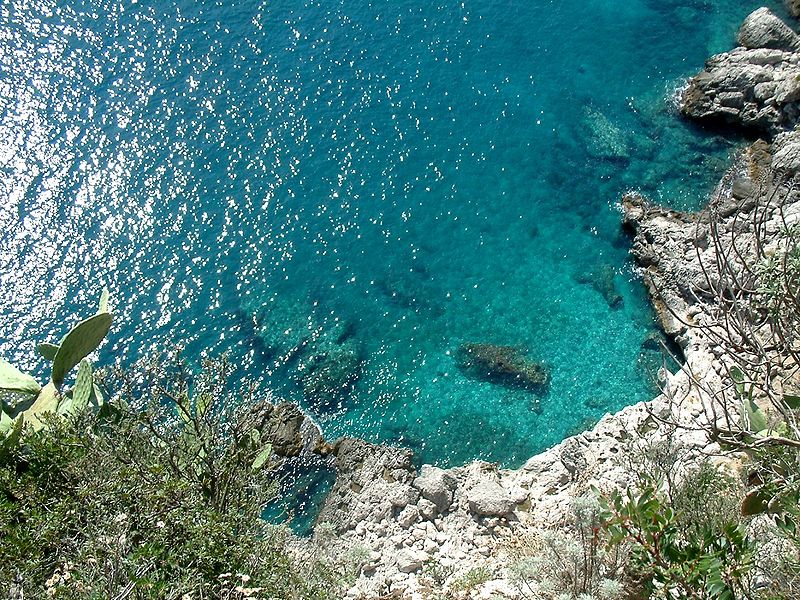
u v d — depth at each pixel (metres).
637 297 29.12
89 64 36.94
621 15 39.44
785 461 10.01
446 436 26.08
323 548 16.47
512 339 28.53
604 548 11.68
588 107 35.69
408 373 27.95
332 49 38.25
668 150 33.47
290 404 26.80
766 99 32.53
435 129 35.34
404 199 33.16
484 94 36.47
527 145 34.59
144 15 39.03
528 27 39.22
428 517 21.86
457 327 29.16
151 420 14.61
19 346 28.69
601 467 21.94
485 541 20.81
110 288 30.23
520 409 26.58
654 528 9.88
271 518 23.39
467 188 33.38
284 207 32.81
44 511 12.93
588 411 26.20
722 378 11.41
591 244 31.06
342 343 28.88
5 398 17.86
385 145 34.81
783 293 9.94
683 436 20.33
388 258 31.39
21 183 32.81
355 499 23.30
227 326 29.39
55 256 30.97
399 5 40.16
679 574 9.61
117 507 12.43
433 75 37.31
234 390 27.56
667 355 27.12
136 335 29.03
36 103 35.38
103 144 34.25
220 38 38.34
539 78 37.00
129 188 33.06
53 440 13.87
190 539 12.13
